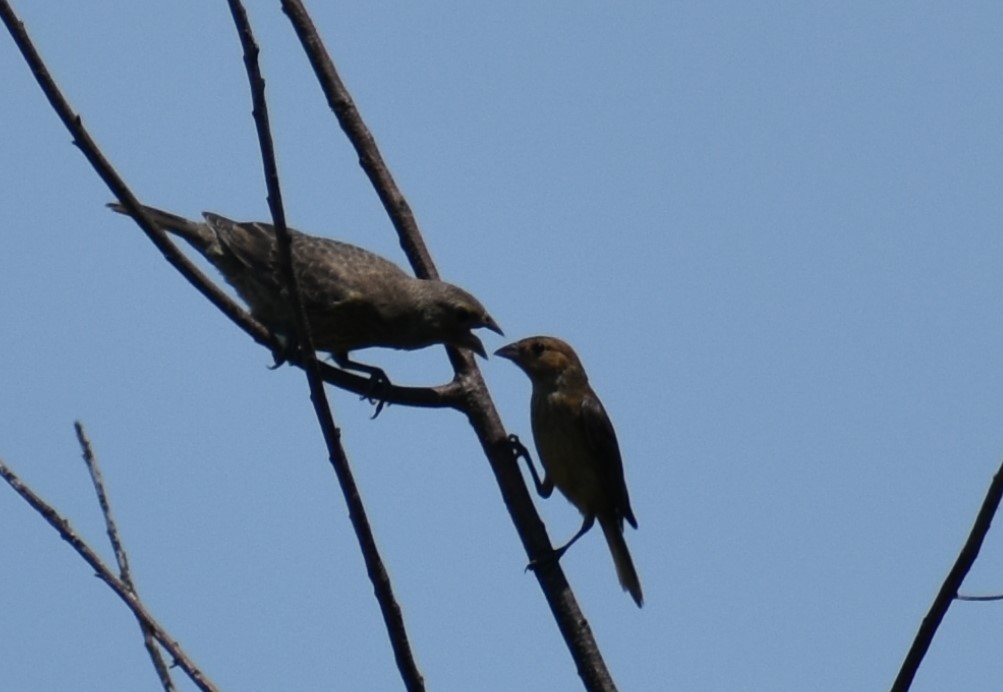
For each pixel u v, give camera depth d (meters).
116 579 7.42
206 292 9.48
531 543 10.12
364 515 7.73
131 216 8.98
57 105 8.41
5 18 8.26
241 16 7.57
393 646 7.66
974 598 7.41
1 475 7.51
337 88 11.58
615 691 9.65
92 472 8.23
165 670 7.61
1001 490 7.10
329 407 7.80
